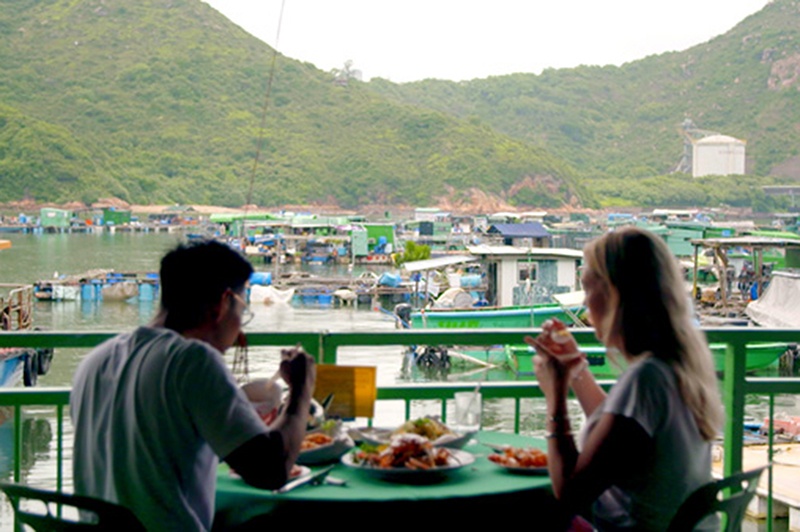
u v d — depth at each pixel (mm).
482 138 167375
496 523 2633
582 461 2637
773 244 38438
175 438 2557
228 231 94375
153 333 2678
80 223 122375
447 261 39594
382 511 2539
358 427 3293
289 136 168000
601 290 2814
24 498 2572
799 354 29656
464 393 3219
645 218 118875
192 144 162750
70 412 2809
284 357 2717
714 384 2742
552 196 160125
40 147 141250
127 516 2410
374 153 161750
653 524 2664
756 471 2686
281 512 2594
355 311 46125
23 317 25359
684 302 2746
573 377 3084
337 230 84312
